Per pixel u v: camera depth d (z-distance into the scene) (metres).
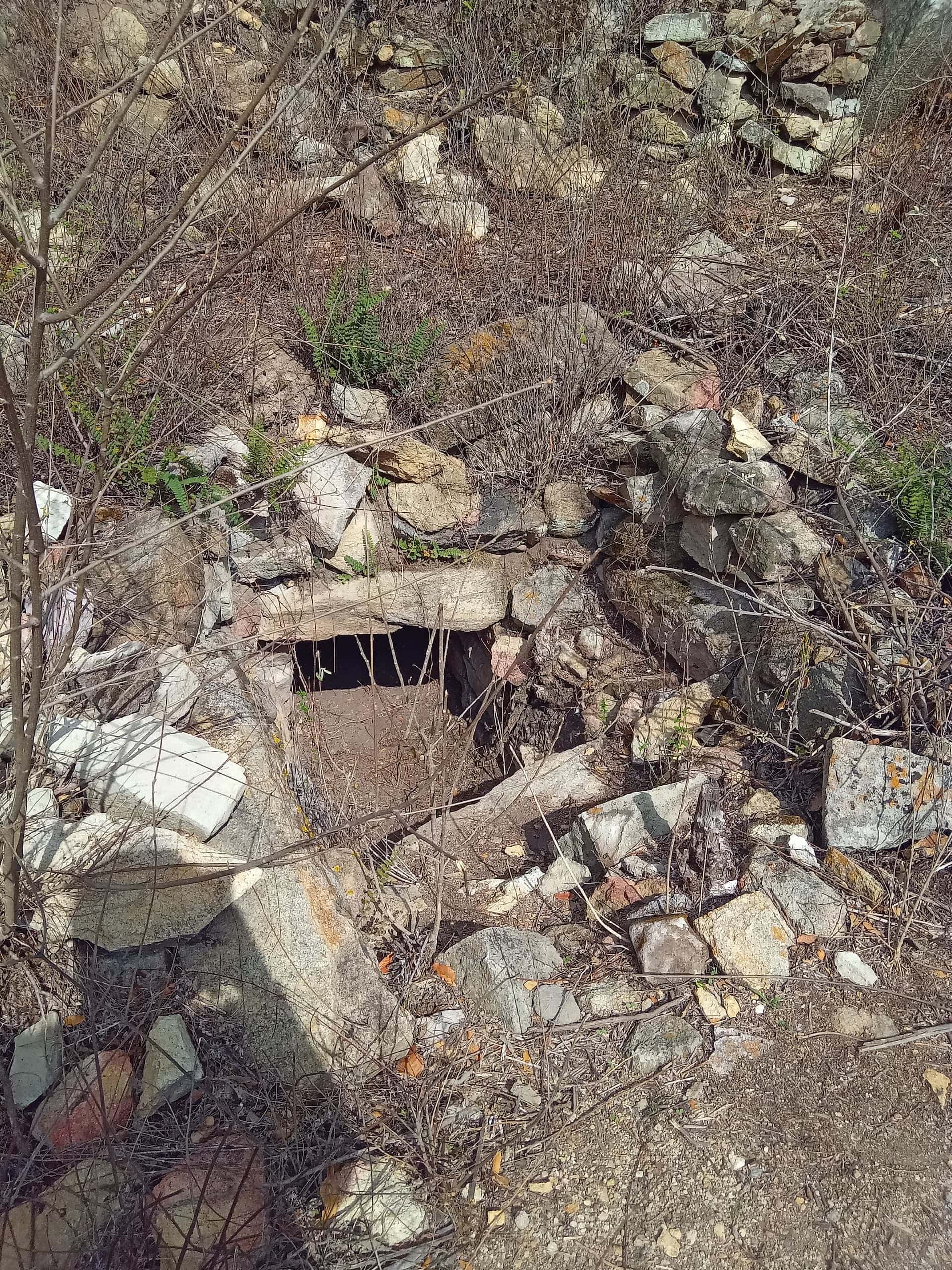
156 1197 1.96
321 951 2.45
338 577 4.16
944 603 3.31
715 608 3.79
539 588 4.37
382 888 3.06
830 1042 2.46
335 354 4.15
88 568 1.98
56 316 1.62
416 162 4.93
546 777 3.69
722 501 3.71
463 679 5.11
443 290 4.54
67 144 4.27
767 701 3.43
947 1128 2.27
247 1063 2.23
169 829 2.54
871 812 2.89
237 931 2.40
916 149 4.87
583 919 2.92
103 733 2.68
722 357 4.45
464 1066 2.42
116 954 2.31
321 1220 2.02
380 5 5.25
